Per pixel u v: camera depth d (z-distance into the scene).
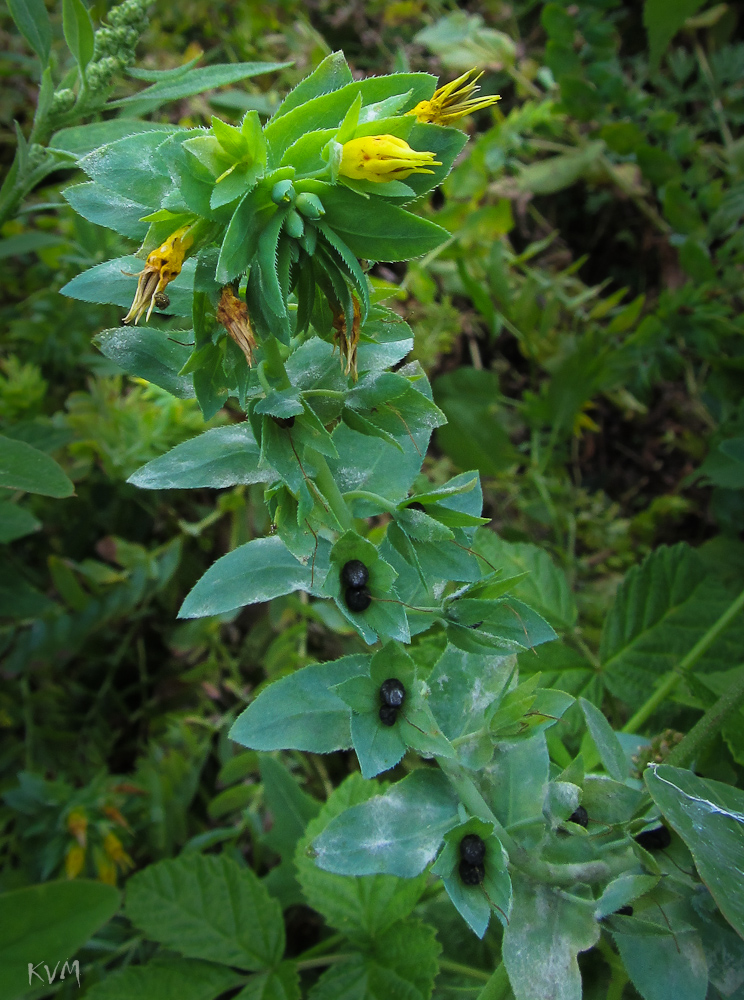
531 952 0.12
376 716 0.11
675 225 0.27
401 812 0.12
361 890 0.17
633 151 0.27
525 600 0.20
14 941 0.10
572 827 0.12
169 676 0.24
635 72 0.31
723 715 0.14
